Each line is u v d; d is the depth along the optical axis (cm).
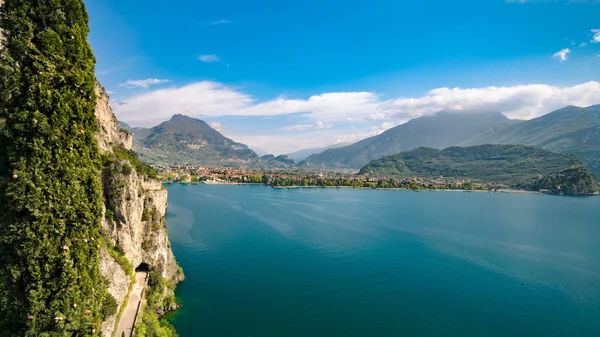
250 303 6644
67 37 2859
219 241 11081
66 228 2728
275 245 10881
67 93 2797
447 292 7569
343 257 9888
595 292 7756
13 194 2489
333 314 6347
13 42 2578
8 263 2514
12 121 2556
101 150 5050
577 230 14825
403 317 6341
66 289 2641
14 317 2506
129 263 4928
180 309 6250
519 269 9275
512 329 6059
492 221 16900
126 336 3997
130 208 5050
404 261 9700
